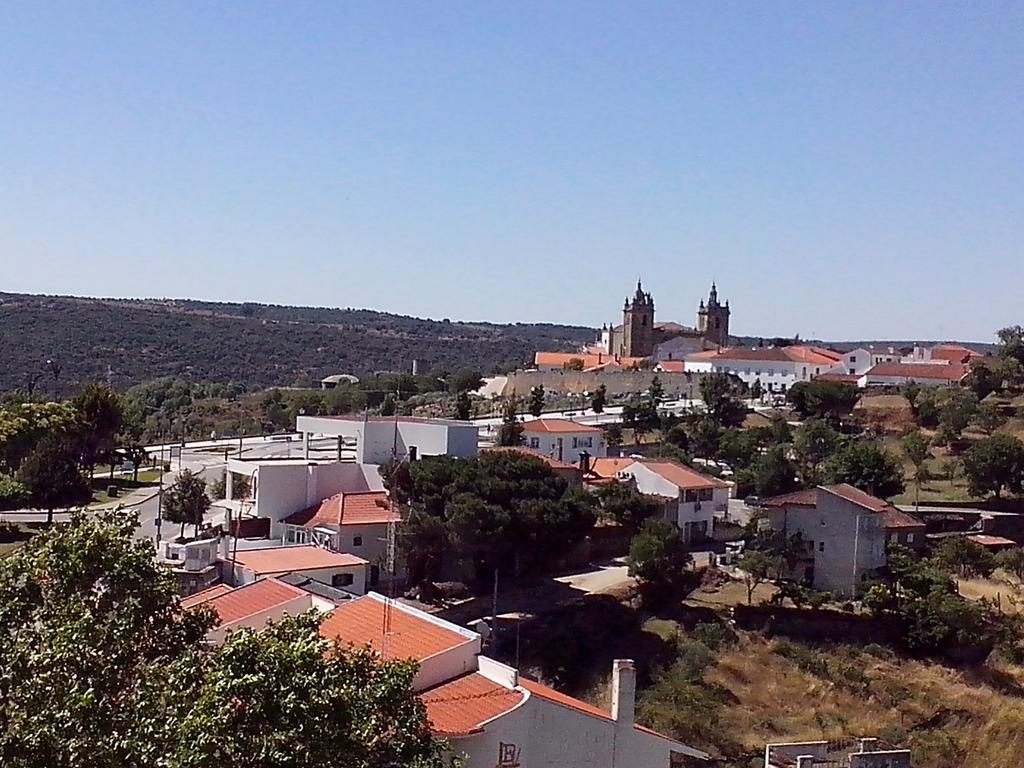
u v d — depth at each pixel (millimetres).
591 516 81062
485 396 181625
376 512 77562
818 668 71938
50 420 100625
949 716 68938
